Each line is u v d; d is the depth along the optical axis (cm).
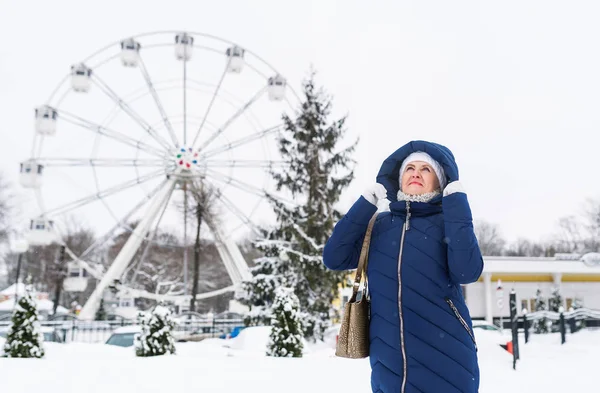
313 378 771
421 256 286
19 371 793
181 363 899
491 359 1136
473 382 274
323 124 2441
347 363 935
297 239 2262
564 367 985
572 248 6406
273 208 2364
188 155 3209
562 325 1323
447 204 285
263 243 2273
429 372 270
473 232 283
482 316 3155
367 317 299
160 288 5319
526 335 1351
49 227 3078
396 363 276
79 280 3234
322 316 2233
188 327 2914
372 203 311
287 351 1215
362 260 307
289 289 1277
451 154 315
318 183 2334
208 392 662
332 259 321
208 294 3428
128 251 3212
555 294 2952
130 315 3466
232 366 880
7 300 4178
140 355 1202
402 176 317
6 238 5162
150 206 3241
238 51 3297
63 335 2559
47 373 778
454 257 278
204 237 5288
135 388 679
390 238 298
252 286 2295
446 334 276
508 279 3200
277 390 680
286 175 2409
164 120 3256
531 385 820
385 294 287
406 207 302
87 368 834
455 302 285
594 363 1002
